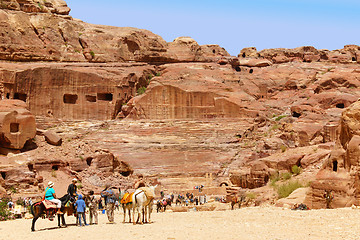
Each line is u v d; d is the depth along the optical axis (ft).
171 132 250.37
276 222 67.15
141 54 320.70
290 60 384.68
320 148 155.74
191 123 257.96
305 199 100.42
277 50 390.63
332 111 279.28
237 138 247.09
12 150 192.85
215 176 223.10
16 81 226.99
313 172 138.21
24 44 266.77
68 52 288.51
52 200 75.97
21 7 286.25
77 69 256.52
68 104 249.75
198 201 176.04
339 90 320.91
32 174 172.55
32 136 197.88
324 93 301.22
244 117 265.54
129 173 217.36
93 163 197.36
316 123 254.27
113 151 230.89
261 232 59.00
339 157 96.17
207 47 386.32
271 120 269.64
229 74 315.58
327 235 55.36
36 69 236.22
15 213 119.24
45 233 70.28
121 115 267.59
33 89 235.40
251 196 134.62
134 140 240.32
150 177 216.54
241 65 359.46
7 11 271.49
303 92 323.37
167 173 220.02
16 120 193.88
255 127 256.73
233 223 68.44
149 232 64.13
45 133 206.39
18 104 204.74
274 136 240.73
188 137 248.93
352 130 95.40
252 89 321.73
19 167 174.60
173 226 69.21
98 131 243.81
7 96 225.97
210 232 60.64
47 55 276.21
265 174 150.71
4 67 226.99
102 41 305.73
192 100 270.87
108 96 270.67
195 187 206.39
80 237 63.82
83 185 182.19
